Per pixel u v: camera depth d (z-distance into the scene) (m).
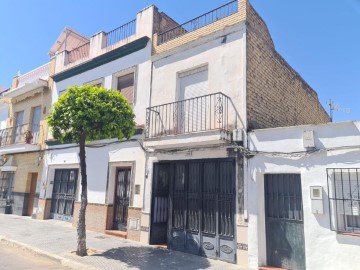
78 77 12.86
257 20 8.65
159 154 9.06
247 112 7.49
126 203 10.13
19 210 14.34
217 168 7.78
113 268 6.34
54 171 13.51
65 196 12.67
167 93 9.35
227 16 8.40
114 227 10.28
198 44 8.85
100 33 12.39
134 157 9.81
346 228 5.77
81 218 7.45
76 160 11.98
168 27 11.11
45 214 12.97
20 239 8.94
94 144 11.27
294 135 6.54
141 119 9.95
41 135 14.11
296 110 10.74
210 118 7.84
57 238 9.14
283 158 6.61
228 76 7.99
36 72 16.11
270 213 6.84
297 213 6.48
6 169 15.57
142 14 10.90
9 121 16.66
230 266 6.74
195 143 7.72
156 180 9.15
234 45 8.05
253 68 8.04
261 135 7.02
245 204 6.97
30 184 14.57
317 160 6.16
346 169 5.81
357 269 5.38
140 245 8.59
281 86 9.69
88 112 7.14
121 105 7.85
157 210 9.05
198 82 8.80
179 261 7.07
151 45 10.23
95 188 10.89
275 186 6.89
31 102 15.38
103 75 11.70
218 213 7.53
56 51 16.08
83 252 7.27
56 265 6.78
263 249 6.68
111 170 10.59
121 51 11.02
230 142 7.43
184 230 8.13
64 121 7.33
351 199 5.73
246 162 7.15
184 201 8.34
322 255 5.80
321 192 5.95
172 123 8.98
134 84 10.45
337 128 6.01
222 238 7.30
